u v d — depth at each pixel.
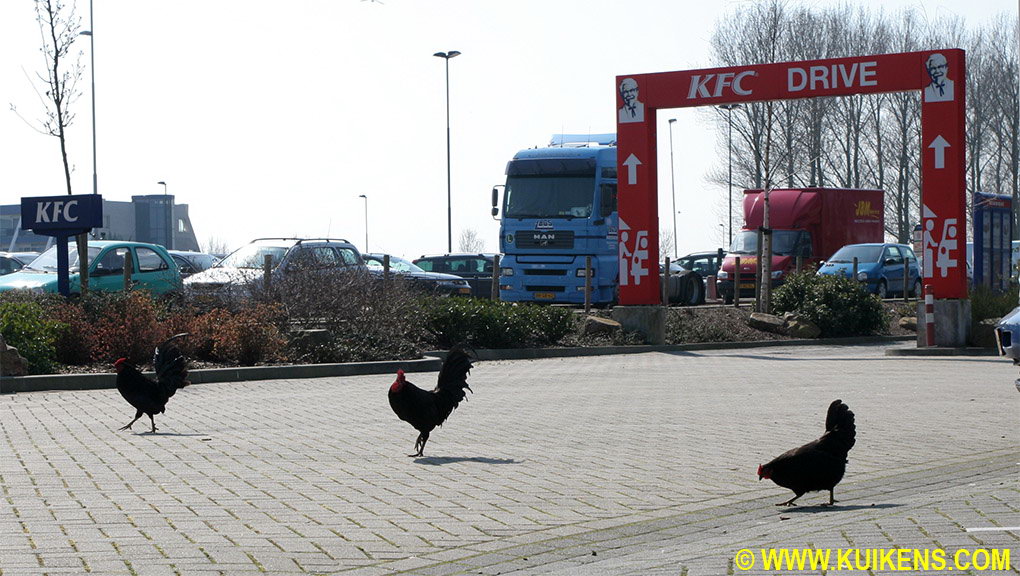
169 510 7.87
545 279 32.00
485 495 8.53
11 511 7.78
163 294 21.78
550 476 9.35
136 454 10.38
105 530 7.22
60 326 17.66
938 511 7.52
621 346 25.33
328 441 11.35
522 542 7.04
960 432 11.86
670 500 8.37
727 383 17.67
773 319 29.27
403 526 7.46
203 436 11.66
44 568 6.25
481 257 42.81
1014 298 25.42
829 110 72.31
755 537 6.96
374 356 20.56
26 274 24.38
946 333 23.70
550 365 21.52
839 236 42.72
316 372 18.91
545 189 32.12
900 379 18.16
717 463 10.02
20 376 16.33
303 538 7.08
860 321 29.64
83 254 20.31
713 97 25.22
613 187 32.25
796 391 16.34
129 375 11.80
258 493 8.53
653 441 11.38
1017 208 72.44
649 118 26.02
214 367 18.58
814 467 7.89
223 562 6.46
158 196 117.75
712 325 28.38
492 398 15.45
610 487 8.87
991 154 77.81
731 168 67.81
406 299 22.23
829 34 64.75
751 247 42.62
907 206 69.94
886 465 9.83
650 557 6.57
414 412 10.19
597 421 12.96
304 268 21.47
